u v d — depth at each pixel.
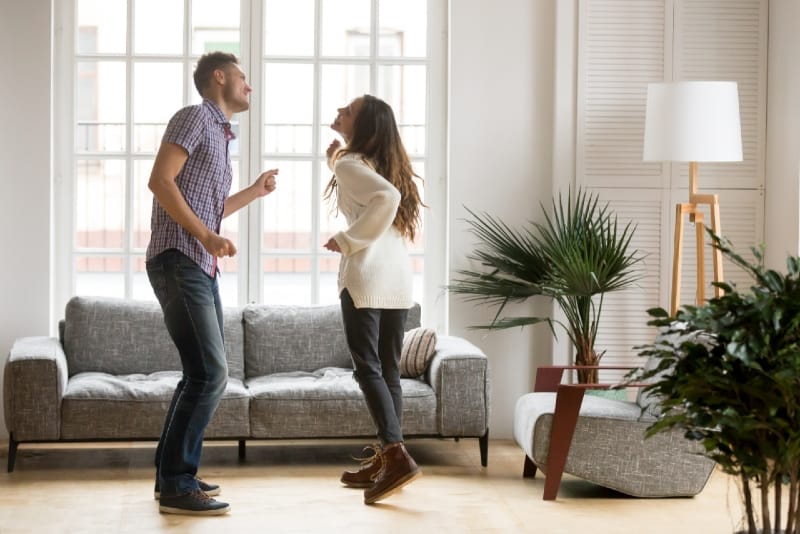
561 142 6.14
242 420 5.26
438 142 6.31
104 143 6.17
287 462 5.50
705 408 2.93
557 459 4.80
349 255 4.57
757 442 2.92
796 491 2.92
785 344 2.80
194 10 6.20
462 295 6.14
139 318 5.78
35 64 5.91
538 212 6.17
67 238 6.12
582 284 5.54
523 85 6.15
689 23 6.14
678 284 5.77
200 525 4.33
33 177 5.93
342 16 6.27
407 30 6.30
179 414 4.43
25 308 5.94
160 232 4.38
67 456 5.56
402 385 5.39
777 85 6.07
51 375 5.14
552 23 6.14
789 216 5.91
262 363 5.85
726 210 6.19
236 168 6.25
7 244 5.91
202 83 4.56
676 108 5.46
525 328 6.17
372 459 4.96
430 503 4.73
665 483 4.83
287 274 6.31
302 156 6.27
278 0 6.23
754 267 2.92
